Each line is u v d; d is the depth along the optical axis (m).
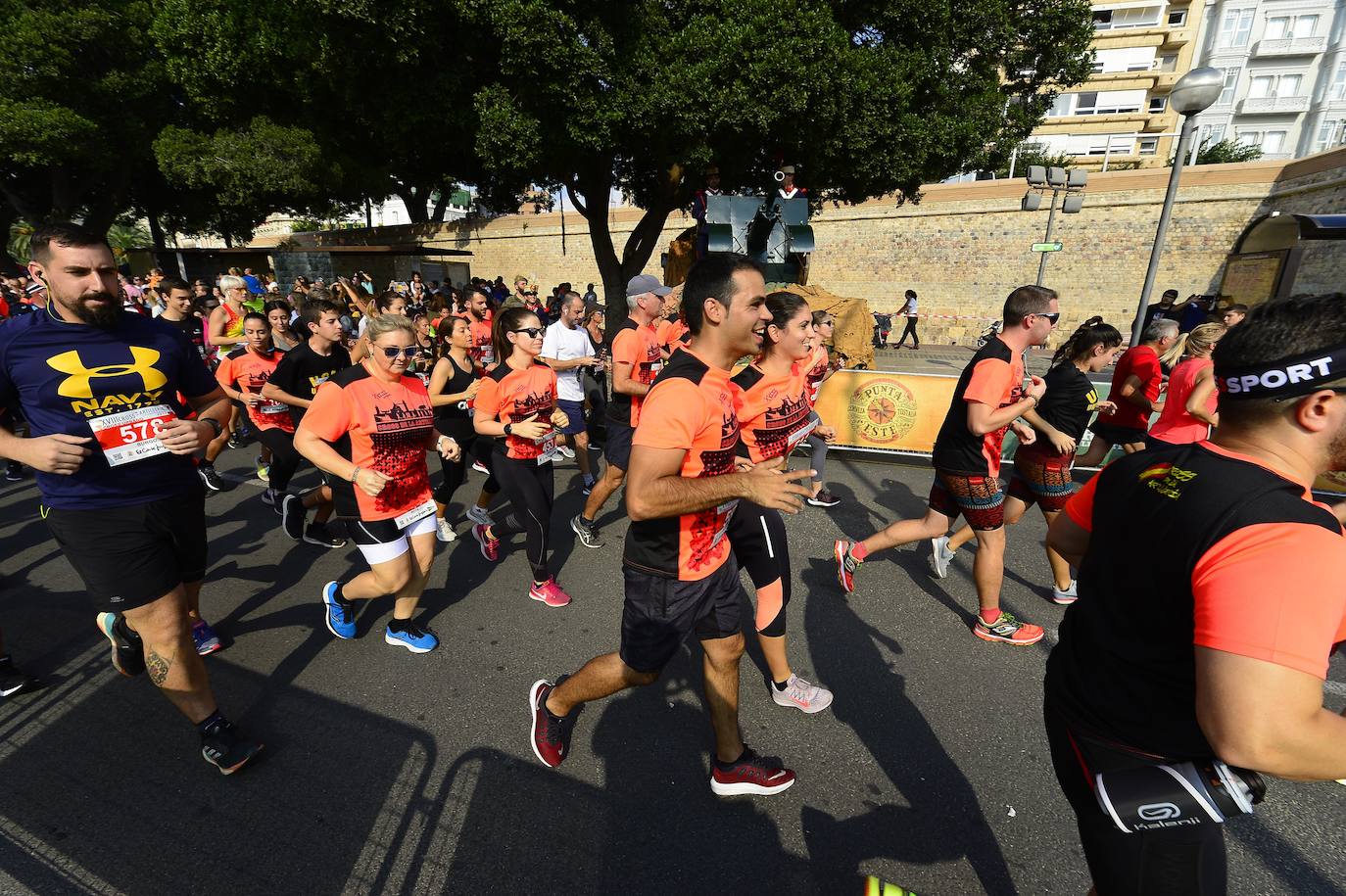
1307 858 2.03
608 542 4.55
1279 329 1.03
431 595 3.77
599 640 3.28
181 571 2.45
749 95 9.98
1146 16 40.53
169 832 2.10
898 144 10.95
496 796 2.27
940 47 11.06
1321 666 0.89
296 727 2.62
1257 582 0.92
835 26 9.89
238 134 17.77
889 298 21.50
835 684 2.92
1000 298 20.14
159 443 2.22
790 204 9.31
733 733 2.21
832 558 4.28
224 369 5.00
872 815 2.20
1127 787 1.13
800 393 3.00
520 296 16.42
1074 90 41.31
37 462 1.98
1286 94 43.72
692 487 1.62
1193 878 1.16
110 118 20.39
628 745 2.52
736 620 2.11
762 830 2.13
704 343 1.79
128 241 41.78
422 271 25.06
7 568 4.12
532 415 3.45
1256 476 1.04
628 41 10.08
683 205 14.31
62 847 2.04
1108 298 18.92
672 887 1.92
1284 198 16.05
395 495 2.86
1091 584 1.29
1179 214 17.70
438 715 2.70
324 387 2.63
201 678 2.36
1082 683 1.27
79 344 2.13
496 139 9.98
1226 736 0.92
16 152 18.66
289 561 4.24
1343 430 1.03
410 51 9.58
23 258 25.53
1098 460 4.95
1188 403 3.71
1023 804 2.25
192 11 12.19
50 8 18.80
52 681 2.92
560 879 1.95
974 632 3.35
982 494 3.08
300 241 32.56
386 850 2.05
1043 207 19.09
